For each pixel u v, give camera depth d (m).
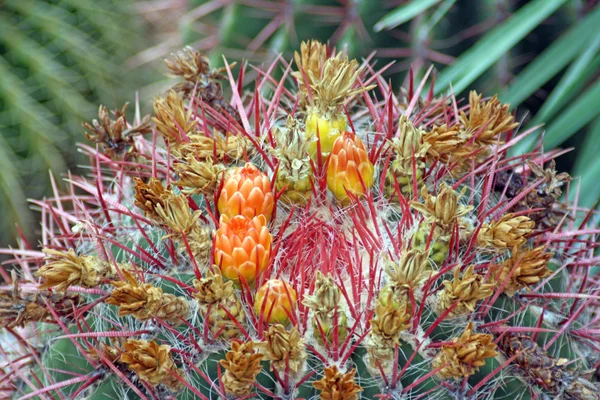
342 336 0.61
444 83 0.92
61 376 0.65
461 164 0.68
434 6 0.95
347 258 0.64
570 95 0.98
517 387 0.63
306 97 0.71
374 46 0.97
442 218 0.63
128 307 0.61
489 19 0.96
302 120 0.71
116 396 0.63
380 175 0.68
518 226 0.64
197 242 0.64
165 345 0.61
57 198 0.76
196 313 0.63
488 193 0.67
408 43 0.97
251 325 0.62
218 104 0.74
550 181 0.68
